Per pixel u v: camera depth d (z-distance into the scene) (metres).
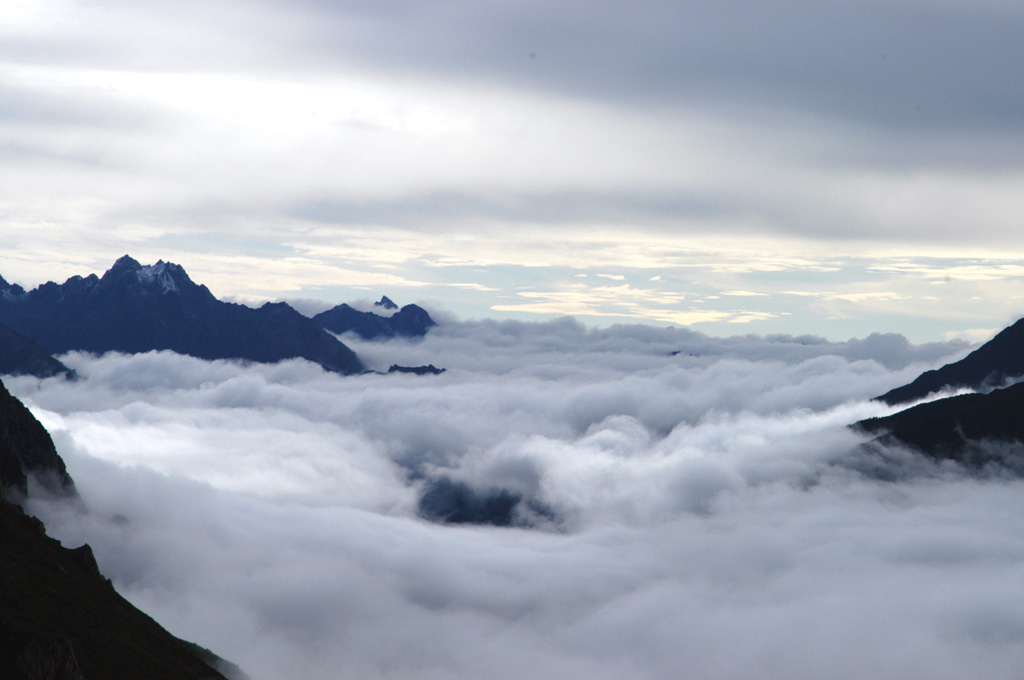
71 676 76.88
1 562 91.12
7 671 72.31
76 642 84.31
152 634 99.06
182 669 93.88
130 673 85.31
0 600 83.12
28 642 75.50
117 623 94.25
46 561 97.75
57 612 87.94
